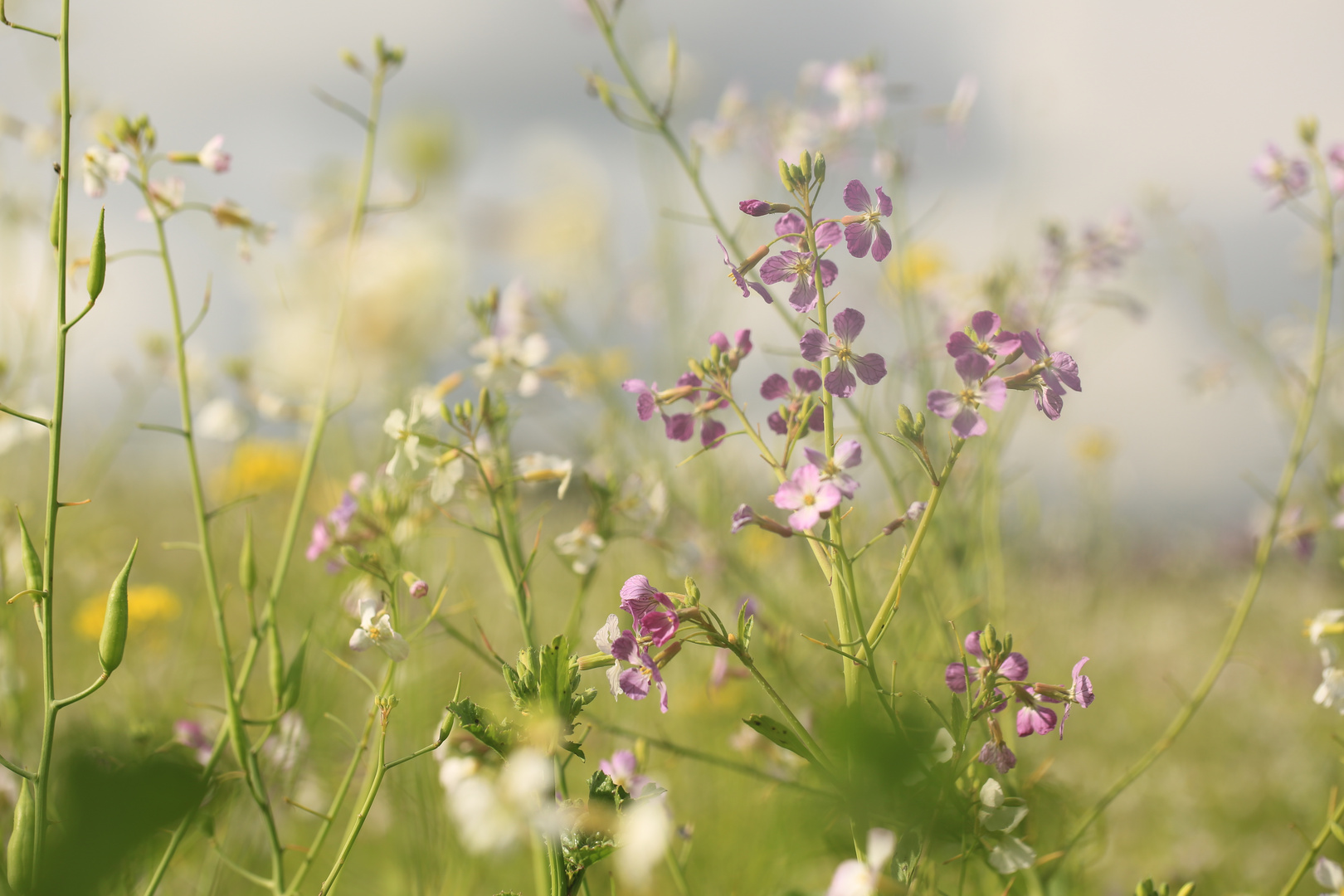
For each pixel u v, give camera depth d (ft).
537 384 3.51
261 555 5.20
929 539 3.76
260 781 3.15
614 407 4.46
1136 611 8.69
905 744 2.80
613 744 3.59
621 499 3.42
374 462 3.76
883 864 2.78
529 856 3.47
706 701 3.75
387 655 3.11
